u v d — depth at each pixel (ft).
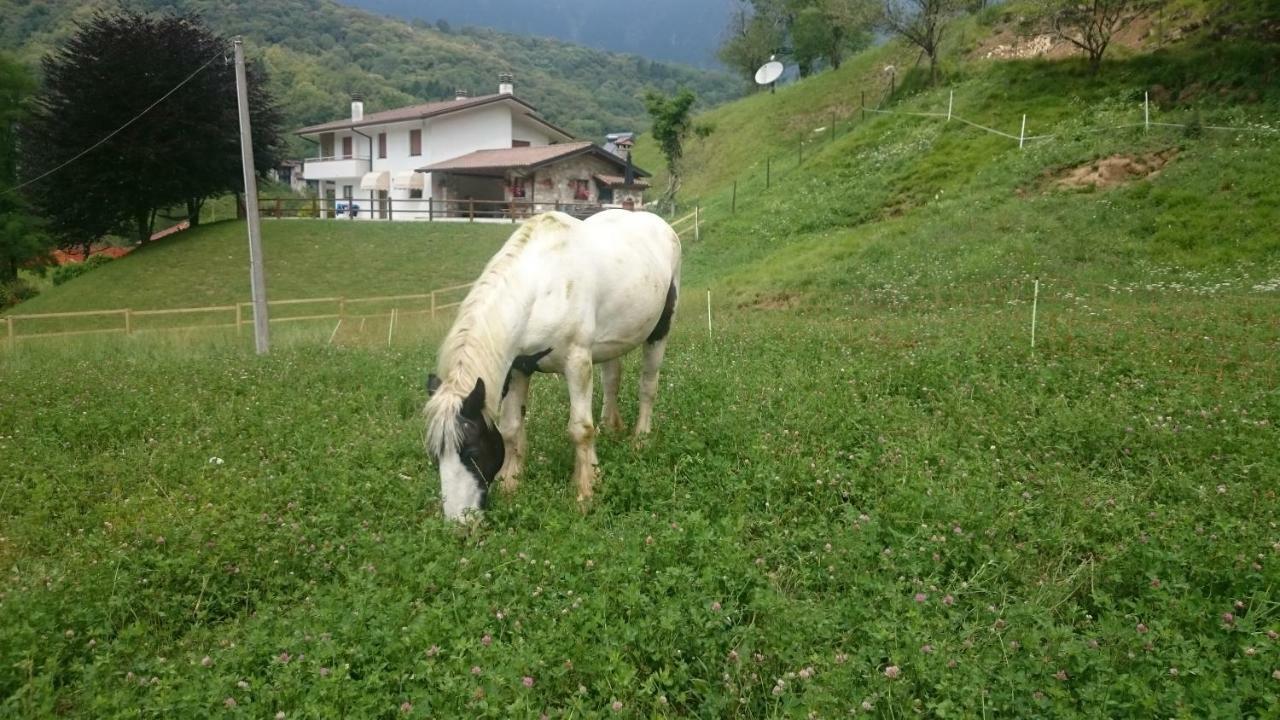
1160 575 15.49
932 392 28.58
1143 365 29.73
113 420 28.68
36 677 13.28
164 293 102.68
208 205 207.62
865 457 21.25
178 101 125.18
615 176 152.56
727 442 23.12
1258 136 62.90
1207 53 76.18
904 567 15.78
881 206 80.94
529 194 141.08
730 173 134.41
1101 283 52.47
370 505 19.61
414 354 43.24
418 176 163.73
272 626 14.76
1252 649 12.76
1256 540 16.06
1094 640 13.16
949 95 95.20
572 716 11.85
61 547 19.24
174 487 22.34
